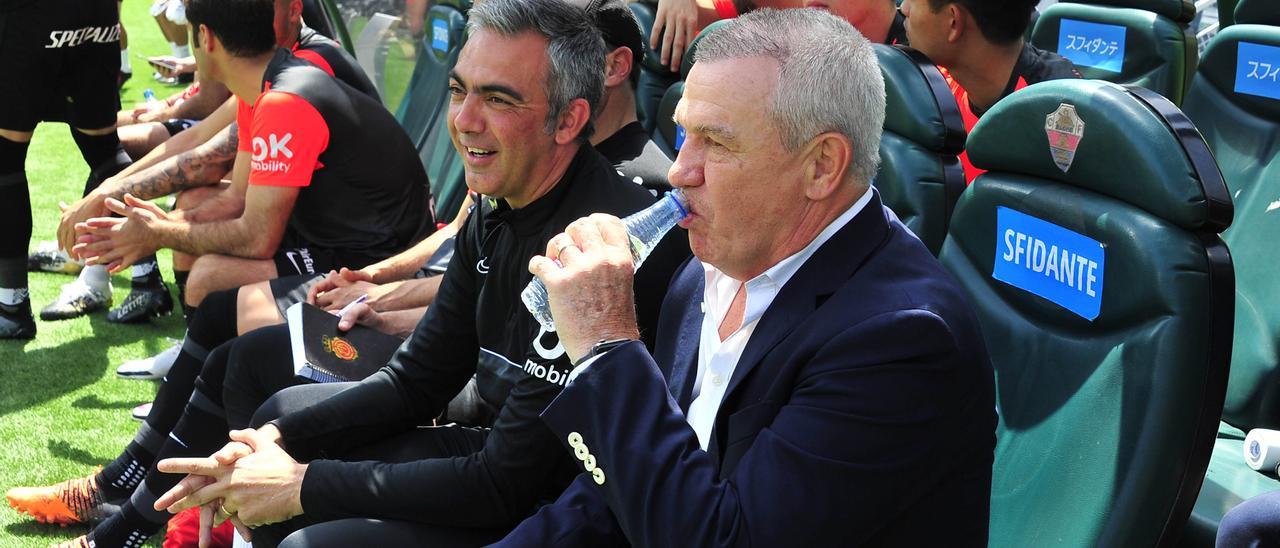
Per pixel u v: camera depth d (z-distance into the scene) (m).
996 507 1.74
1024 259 1.79
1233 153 2.67
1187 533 1.85
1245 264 2.45
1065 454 1.65
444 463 1.84
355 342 2.47
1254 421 2.22
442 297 2.12
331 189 3.15
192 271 3.11
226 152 3.77
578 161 1.95
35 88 3.83
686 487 1.36
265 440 2.02
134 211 3.17
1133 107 1.59
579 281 1.47
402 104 4.55
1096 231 1.64
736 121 1.38
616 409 1.41
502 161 1.89
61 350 3.89
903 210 2.13
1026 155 1.78
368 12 4.63
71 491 2.79
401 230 3.27
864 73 1.39
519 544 1.57
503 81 1.85
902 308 1.36
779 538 1.31
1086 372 1.65
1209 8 4.71
